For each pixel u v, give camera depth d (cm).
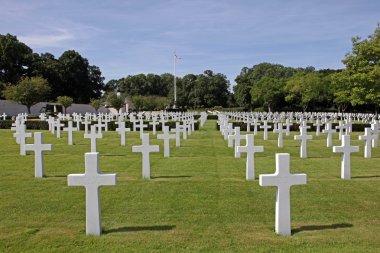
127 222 691
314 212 753
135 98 8106
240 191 912
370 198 855
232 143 1836
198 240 602
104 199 840
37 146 1084
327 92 6309
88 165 615
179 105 10350
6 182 1016
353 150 1057
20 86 5266
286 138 2309
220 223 684
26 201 827
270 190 922
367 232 639
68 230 646
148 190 921
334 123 3119
